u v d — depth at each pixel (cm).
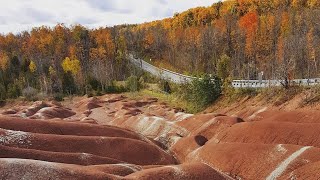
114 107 11331
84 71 14750
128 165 4150
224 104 8350
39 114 9519
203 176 3653
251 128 5541
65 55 16225
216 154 5072
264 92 7612
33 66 14662
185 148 5966
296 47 11019
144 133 7494
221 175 3784
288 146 4519
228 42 14250
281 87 7256
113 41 17500
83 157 4412
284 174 4109
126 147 5366
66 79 13938
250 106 7400
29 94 13138
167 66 15862
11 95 13312
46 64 15412
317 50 10762
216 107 8500
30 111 10294
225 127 6259
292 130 5097
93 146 5203
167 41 17638
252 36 12712
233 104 8038
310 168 3909
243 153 4788
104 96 12769
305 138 4894
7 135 4869
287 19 13625
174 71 15112
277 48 11806
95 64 15088
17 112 10244
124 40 17350
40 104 11300
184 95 10262
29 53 16438
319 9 14612
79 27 17512
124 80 15062
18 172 3209
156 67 15888
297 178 3903
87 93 13375
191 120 7112
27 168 3262
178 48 16500
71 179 3222
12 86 13612
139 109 10481
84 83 13988
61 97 13038
